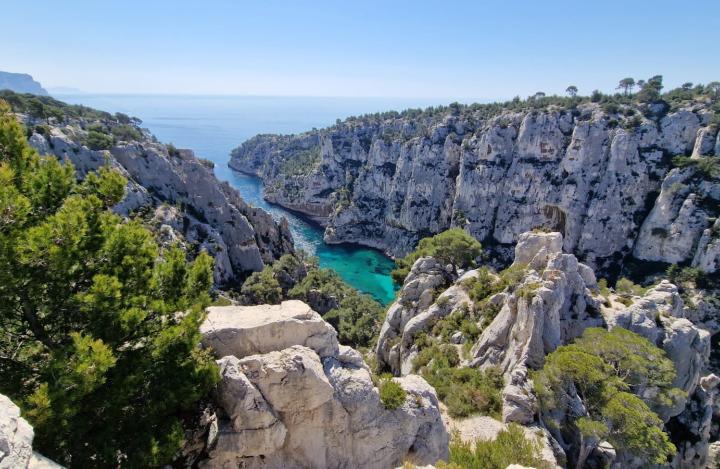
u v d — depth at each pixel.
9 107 16.98
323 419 19.77
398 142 188.25
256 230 123.94
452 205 162.12
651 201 116.25
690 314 89.75
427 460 22.17
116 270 16.23
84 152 83.38
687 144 113.44
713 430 48.06
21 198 13.41
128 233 17.09
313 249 179.62
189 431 17.66
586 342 34.28
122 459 14.50
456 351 44.12
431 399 23.59
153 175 96.31
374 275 148.50
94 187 18.30
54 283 14.73
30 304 14.39
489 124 149.62
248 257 108.31
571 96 153.00
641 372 32.09
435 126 170.62
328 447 19.92
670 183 108.19
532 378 32.00
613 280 118.88
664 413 35.72
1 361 14.48
